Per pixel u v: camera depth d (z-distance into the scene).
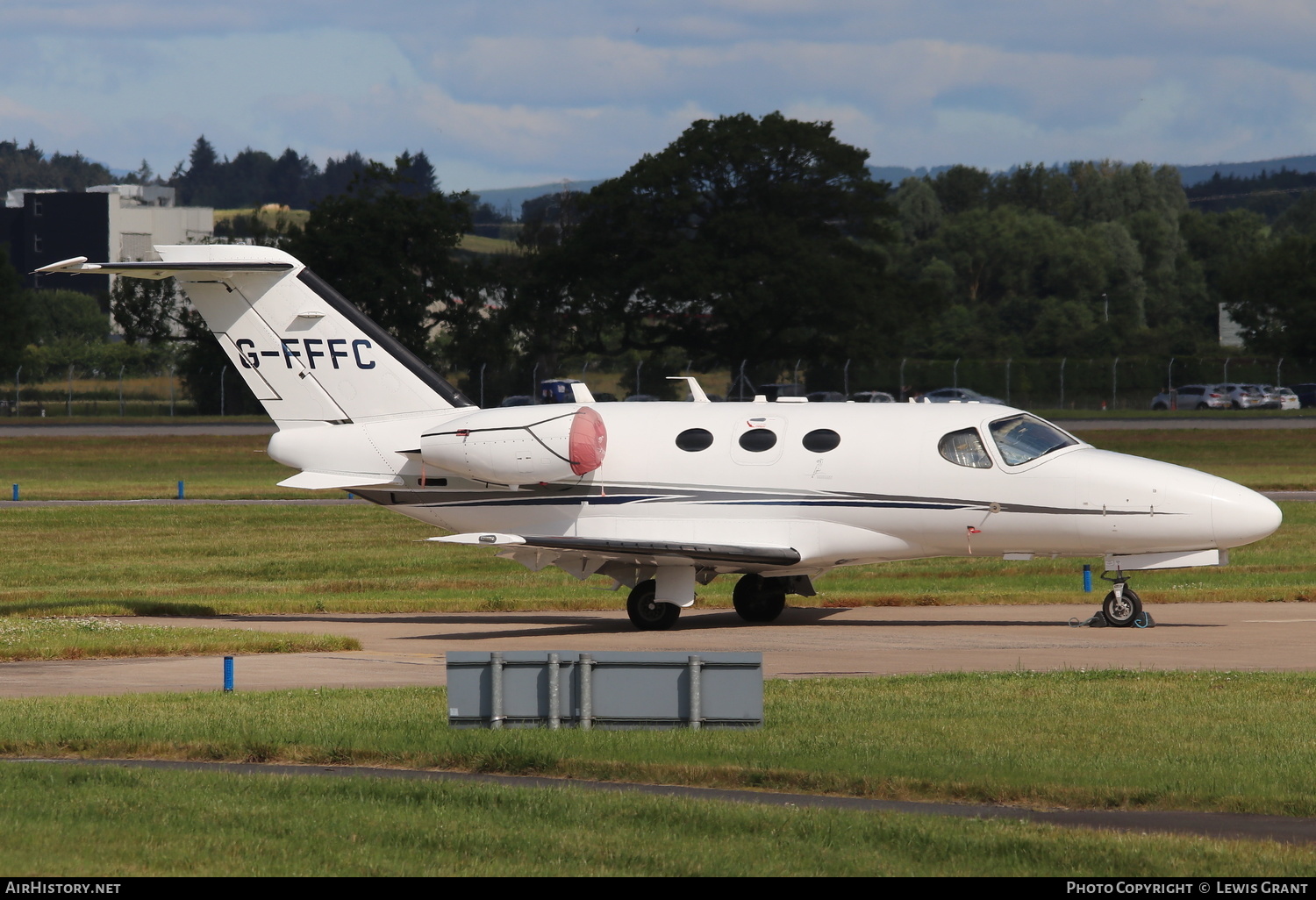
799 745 40.44
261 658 63.66
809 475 74.94
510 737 41.91
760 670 42.81
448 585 99.75
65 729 43.56
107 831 32.62
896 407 76.81
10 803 35.03
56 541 127.38
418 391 80.75
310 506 152.38
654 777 37.84
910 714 45.12
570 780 38.12
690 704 42.59
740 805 34.12
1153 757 38.81
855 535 74.94
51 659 63.28
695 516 76.12
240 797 35.53
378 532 133.00
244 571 109.94
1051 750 39.81
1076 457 73.06
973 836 31.42
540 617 82.62
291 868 30.02
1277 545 116.75
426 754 40.03
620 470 77.06
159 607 85.06
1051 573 101.19
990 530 73.62
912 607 84.00
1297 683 50.53
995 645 65.56
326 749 40.62
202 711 47.03
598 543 71.38
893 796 35.97
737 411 78.06
